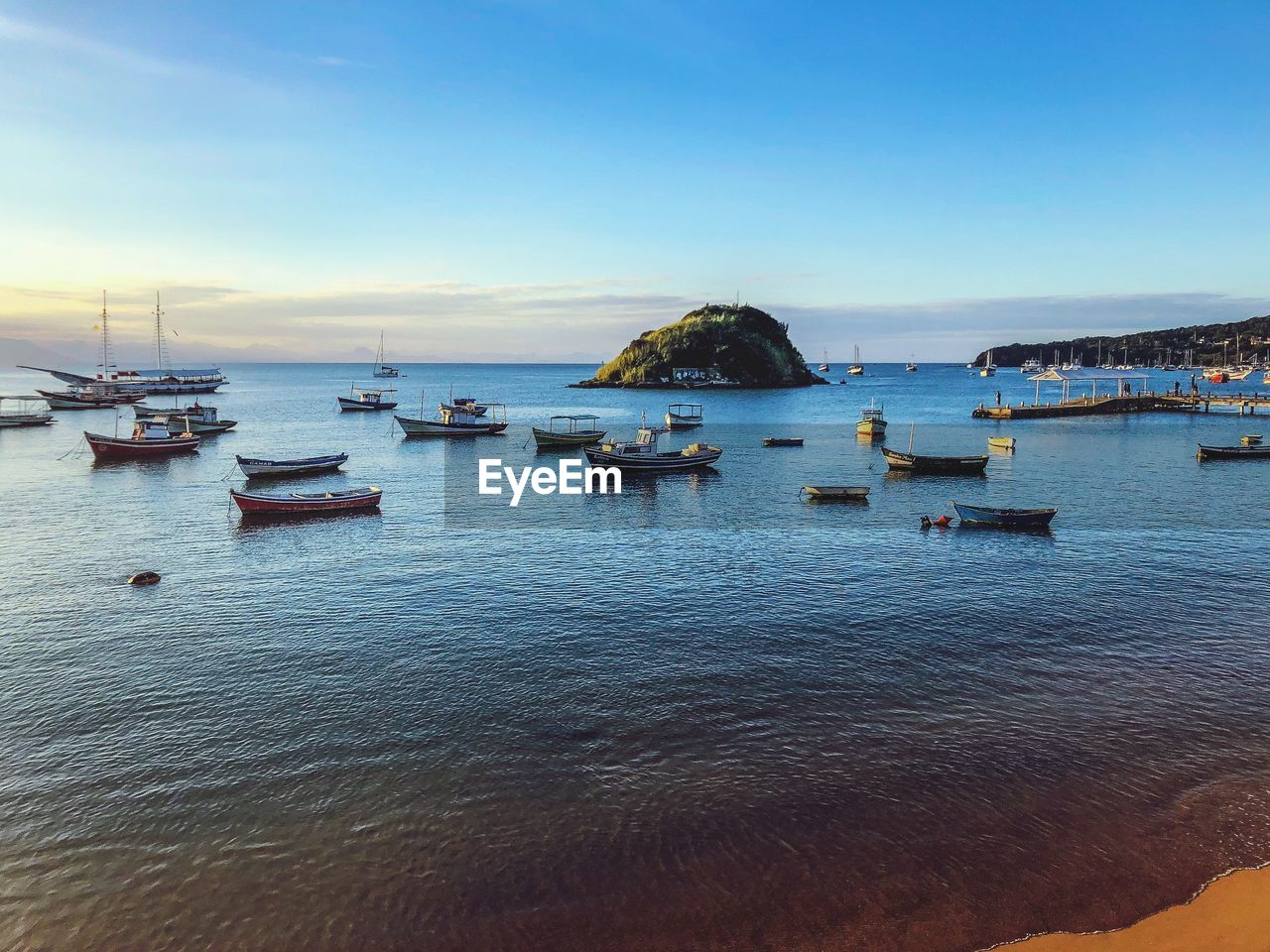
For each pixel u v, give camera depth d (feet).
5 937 49.47
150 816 60.95
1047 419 449.48
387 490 217.36
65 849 57.31
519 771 66.90
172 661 90.12
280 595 115.24
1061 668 86.94
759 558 138.00
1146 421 428.97
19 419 377.71
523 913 51.11
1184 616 103.96
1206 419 437.17
